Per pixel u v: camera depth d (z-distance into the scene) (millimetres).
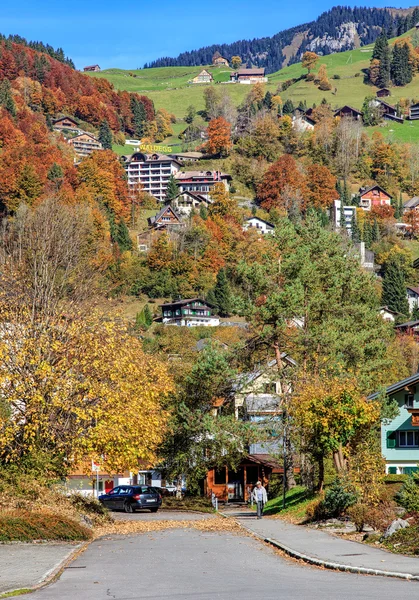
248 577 39594
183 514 97562
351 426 70688
